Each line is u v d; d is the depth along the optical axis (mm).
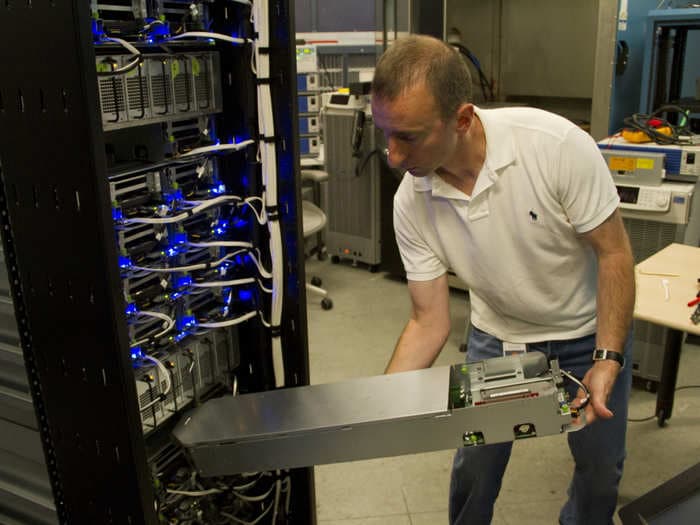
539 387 1146
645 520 848
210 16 1388
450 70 1144
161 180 1329
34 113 981
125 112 1210
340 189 4387
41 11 924
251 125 1405
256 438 1119
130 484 1102
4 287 1146
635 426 2670
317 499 2285
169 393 1405
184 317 1434
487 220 1426
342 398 1193
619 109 3330
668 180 2799
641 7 3352
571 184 1341
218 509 1533
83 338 1060
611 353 1365
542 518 2172
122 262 1265
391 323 3701
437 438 1135
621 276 1381
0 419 1267
